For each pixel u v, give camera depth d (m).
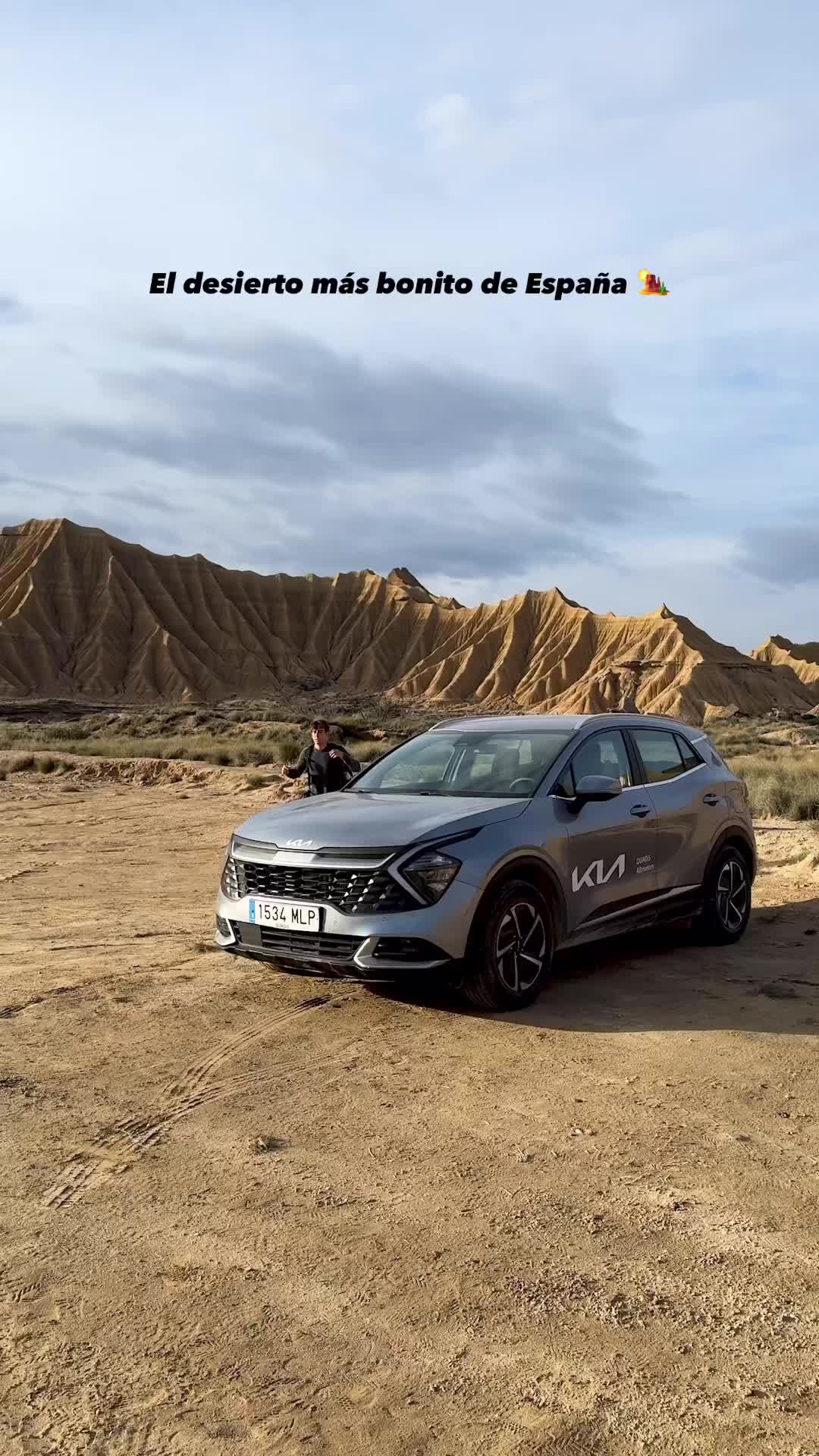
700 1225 3.57
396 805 6.57
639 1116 4.53
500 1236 3.49
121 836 15.44
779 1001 6.34
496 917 5.91
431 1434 2.53
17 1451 2.49
